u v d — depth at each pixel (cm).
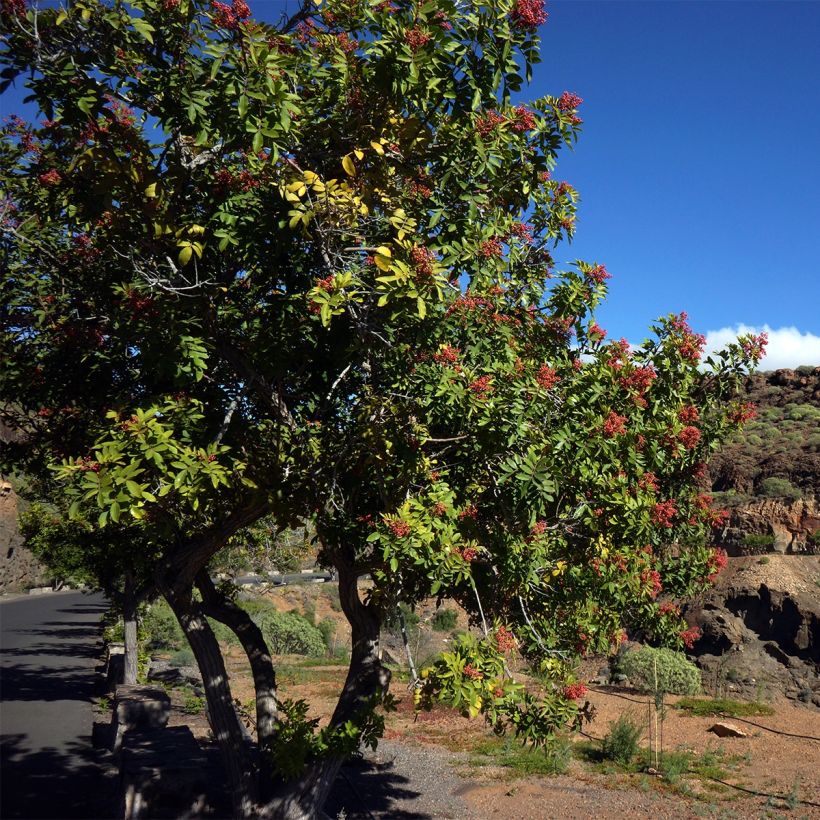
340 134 618
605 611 777
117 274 695
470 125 617
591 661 2403
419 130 613
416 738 1514
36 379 762
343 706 776
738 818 1088
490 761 1359
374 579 755
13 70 528
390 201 619
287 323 661
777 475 3459
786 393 4828
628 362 713
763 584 2511
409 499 579
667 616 889
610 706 1864
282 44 610
